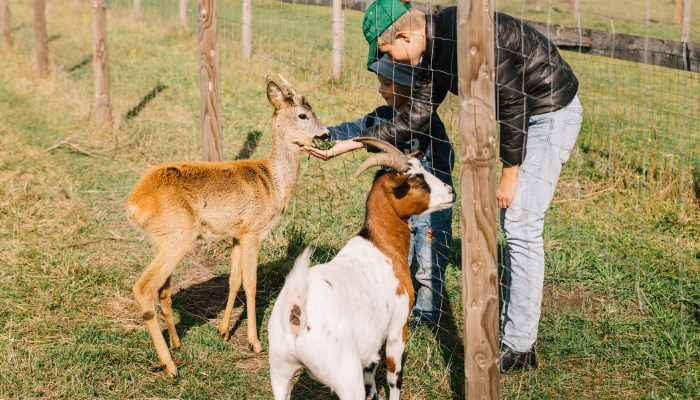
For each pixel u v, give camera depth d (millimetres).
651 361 3510
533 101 3064
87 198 5949
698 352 3547
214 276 4723
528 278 3260
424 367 3533
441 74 3064
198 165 3713
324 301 2512
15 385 3203
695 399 3158
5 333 3664
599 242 4984
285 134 3926
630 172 6059
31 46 11797
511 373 3455
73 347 3562
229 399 3219
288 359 2564
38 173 6324
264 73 9492
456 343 3754
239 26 12219
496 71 2826
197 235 3635
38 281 4285
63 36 12578
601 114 7699
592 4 15289
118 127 7605
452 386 3367
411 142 3648
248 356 3678
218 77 4902
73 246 4945
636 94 8336
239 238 3803
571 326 3893
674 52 6422
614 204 5594
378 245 2971
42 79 9742
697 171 5934
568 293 4383
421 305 3859
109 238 5180
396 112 3740
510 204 3207
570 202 5719
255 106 8367
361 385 2561
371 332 2695
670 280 4383
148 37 12102
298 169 4062
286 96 3906
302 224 5316
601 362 3502
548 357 3596
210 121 4969
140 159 6988
